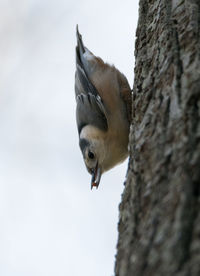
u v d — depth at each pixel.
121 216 5.11
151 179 4.62
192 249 3.59
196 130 4.49
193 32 5.72
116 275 4.49
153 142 4.99
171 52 5.74
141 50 6.89
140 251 4.06
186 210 3.87
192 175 4.09
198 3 6.17
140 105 6.08
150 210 4.34
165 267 3.66
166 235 3.87
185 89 5.05
